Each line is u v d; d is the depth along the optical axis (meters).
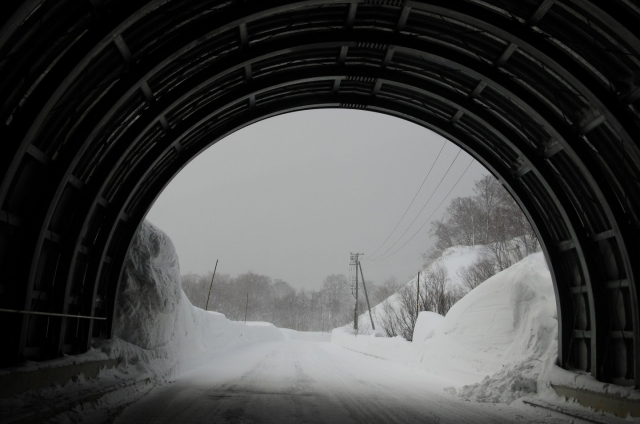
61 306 8.99
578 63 8.61
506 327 14.63
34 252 7.57
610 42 8.00
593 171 9.67
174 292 14.95
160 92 10.07
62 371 8.36
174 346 15.36
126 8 6.82
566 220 10.95
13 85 6.29
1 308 6.73
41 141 7.45
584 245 10.60
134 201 12.32
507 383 11.82
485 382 12.37
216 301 121.50
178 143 12.27
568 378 10.32
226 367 16.95
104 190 10.38
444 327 18.25
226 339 27.00
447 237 78.50
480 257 54.28
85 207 9.48
